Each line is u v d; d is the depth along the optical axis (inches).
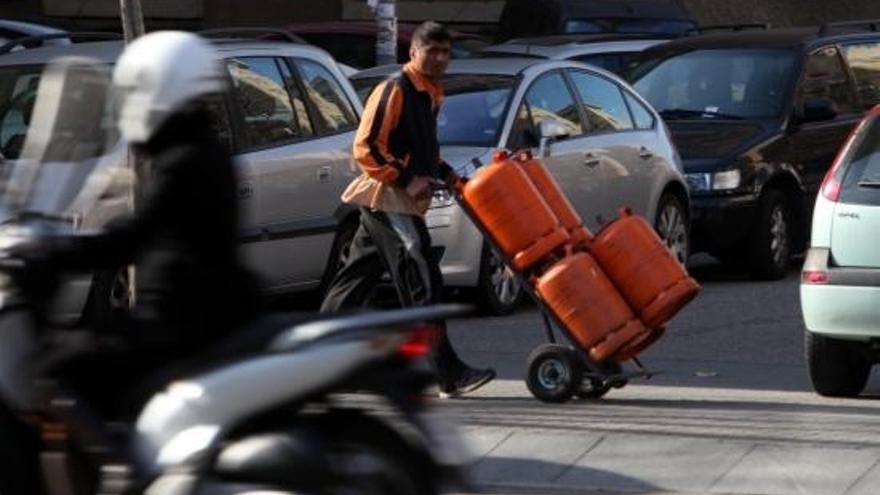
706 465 739.4
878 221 874.1
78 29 2289.6
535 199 847.1
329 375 508.1
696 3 2578.7
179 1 2448.3
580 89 1269.7
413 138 865.5
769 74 1461.6
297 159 1104.8
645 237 853.2
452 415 820.0
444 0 2511.1
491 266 1176.8
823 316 882.8
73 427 537.3
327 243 1125.1
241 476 506.9
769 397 903.7
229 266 534.9
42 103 588.4
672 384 943.0
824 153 1453.0
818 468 728.3
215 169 527.8
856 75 1509.6
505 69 1243.2
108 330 538.0
